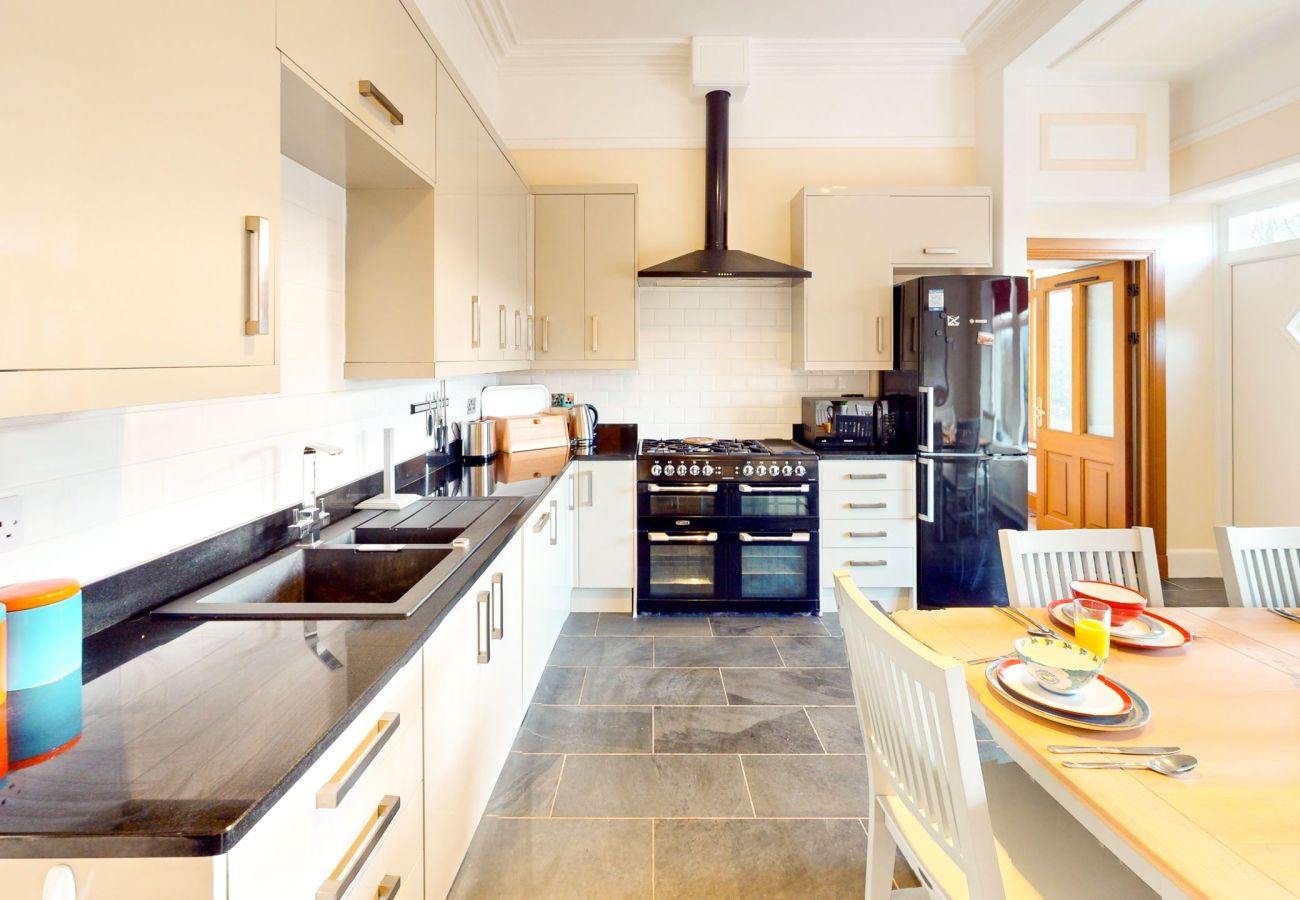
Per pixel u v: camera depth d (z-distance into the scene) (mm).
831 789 2064
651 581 3531
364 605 1316
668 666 2938
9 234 676
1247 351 3961
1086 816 975
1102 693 1211
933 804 1091
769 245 3928
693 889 1667
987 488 3439
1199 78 3736
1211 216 4070
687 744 2311
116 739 835
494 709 1837
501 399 3744
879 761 1375
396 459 2598
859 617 1228
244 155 1046
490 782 1794
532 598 2379
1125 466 4211
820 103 3883
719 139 3668
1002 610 1671
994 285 3400
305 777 845
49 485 1105
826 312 3602
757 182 3920
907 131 3881
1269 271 3816
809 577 3506
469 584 1520
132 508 1286
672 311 4000
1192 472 4152
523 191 3393
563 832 1870
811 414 3744
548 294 3645
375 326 2062
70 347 748
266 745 826
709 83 3609
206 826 674
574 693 2686
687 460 3473
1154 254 4059
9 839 663
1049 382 5156
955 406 3424
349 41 1418
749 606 3527
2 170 667
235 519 1604
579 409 3822
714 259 3516
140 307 844
